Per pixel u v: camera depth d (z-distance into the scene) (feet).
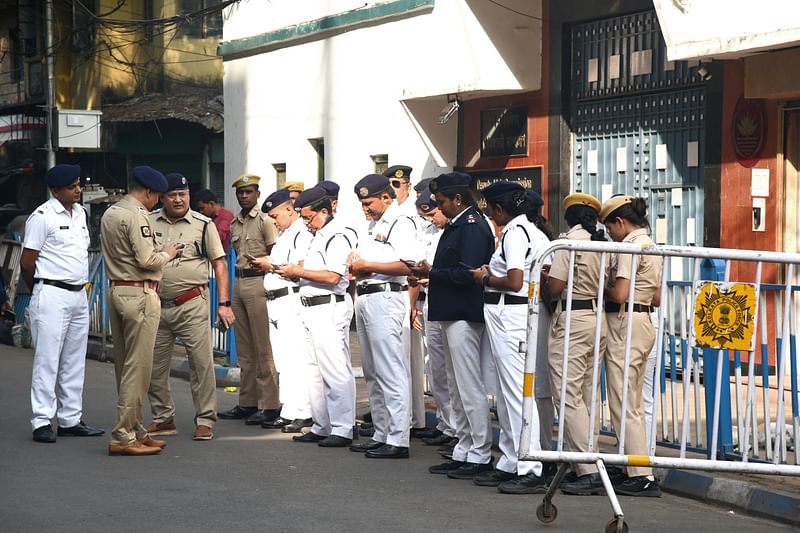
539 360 29.99
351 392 36.17
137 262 33.68
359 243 36.04
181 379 53.01
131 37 96.48
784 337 27.09
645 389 31.14
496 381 30.40
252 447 35.70
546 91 53.42
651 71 48.39
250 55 76.38
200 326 36.96
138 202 33.94
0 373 53.16
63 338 36.63
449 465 31.76
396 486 29.91
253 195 41.01
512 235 29.19
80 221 37.17
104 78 96.53
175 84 96.37
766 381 28.32
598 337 25.85
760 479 28.78
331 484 30.07
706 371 29.66
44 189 109.50
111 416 41.81
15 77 115.85
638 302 28.40
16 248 69.72
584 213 28.86
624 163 49.83
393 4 60.70
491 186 29.78
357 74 65.00
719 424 29.45
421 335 37.83
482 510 27.30
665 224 47.67
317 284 35.70
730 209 44.39
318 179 70.33
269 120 74.54
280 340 39.11
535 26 53.67
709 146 45.21
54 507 27.04
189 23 90.68
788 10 38.60
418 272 33.30
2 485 29.48
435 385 35.78
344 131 66.33
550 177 53.11
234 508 27.12
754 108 43.29
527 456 25.20
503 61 53.52
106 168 98.68
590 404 27.81
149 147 93.71
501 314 29.58
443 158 58.54
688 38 42.37
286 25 71.82
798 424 28.25
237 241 41.14
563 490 29.37
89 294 62.08
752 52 41.29
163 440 36.88
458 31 55.36
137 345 33.83
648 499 28.99
